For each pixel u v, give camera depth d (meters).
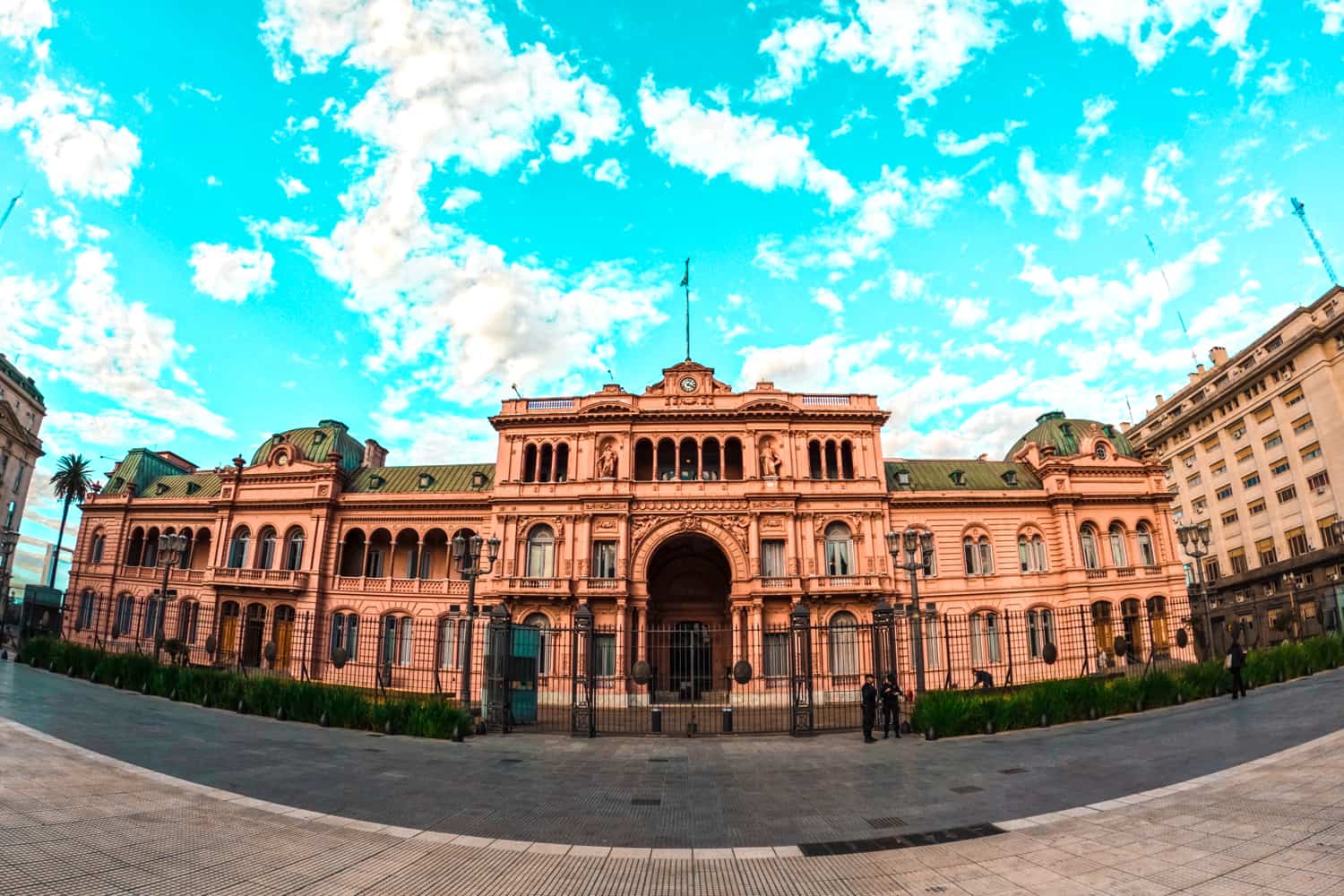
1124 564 56.91
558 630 32.56
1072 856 12.06
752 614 50.44
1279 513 75.19
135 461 69.31
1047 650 44.19
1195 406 86.25
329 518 58.22
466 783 18.95
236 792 16.22
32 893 9.56
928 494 55.75
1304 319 72.50
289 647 55.69
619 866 12.45
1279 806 13.50
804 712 30.70
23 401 94.25
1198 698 32.25
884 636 50.53
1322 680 34.03
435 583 55.78
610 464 54.25
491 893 11.02
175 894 10.09
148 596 60.72
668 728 32.56
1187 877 10.59
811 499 53.00
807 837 14.22
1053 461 57.19
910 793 17.69
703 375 57.22
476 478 61.16
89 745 19.80
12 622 70.62
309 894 10.55
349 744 24.52
